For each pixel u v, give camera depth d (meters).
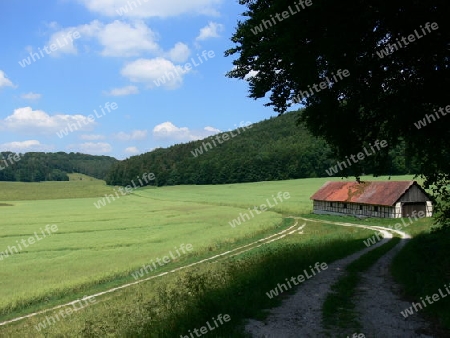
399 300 10.95
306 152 124.56
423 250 17.31
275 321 9.23
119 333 10.25
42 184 152.50
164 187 140.38
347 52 10.97
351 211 59.00
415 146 13.41
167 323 9.34
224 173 134.00
